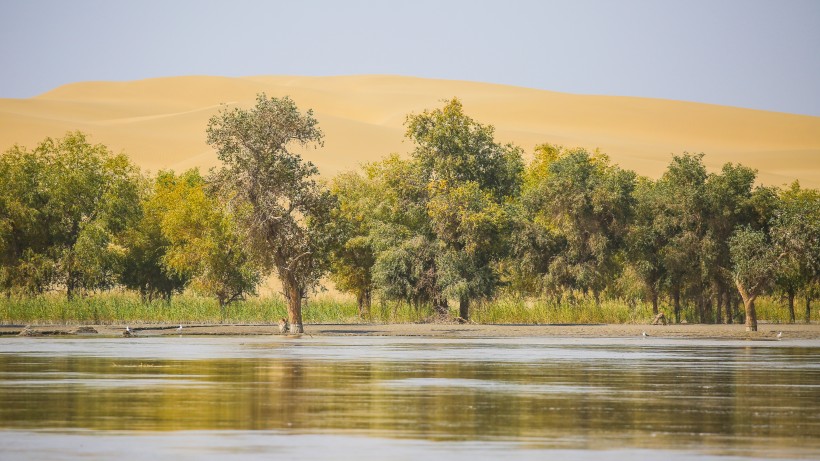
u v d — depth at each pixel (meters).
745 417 57.00
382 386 72.12
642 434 51.03
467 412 58.56
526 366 89.94
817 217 169.50
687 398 65.62
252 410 59.16
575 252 187.25
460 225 180.00
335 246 152.25
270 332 150.62
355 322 180.50
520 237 185.12
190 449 46.66
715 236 185.12
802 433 51.53
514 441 48.91
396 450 46.53
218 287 185.12
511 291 192.62
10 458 44.44
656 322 176.75
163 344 122.25
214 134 148.75
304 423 54.19
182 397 65.12
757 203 184.88
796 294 191.50
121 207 189.00
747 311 157.75
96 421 54.78
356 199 195.38
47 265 181.88
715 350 114.75
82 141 193.62
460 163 189.62
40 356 100.44
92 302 167.00
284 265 148.75
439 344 125.31
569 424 54.19
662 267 187.12
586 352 110.00
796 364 93.50
